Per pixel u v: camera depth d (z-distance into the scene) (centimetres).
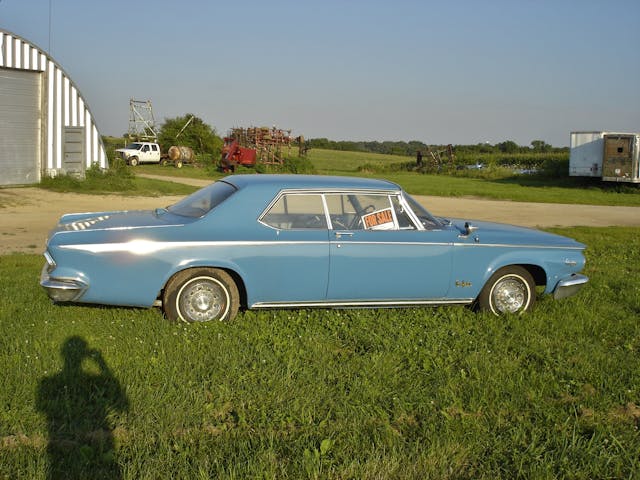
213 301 630
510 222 1869
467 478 369
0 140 2197
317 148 12269
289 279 638
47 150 2339
